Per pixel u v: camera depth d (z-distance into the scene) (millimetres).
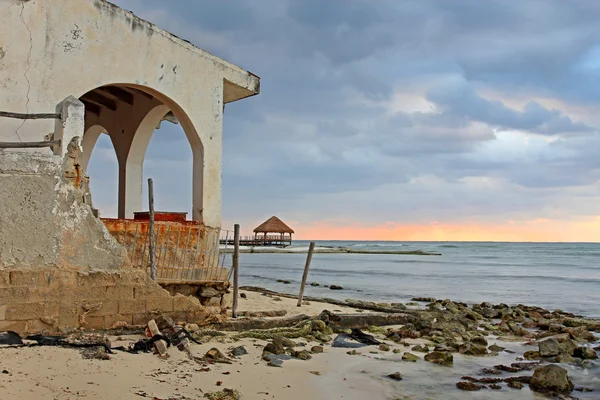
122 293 8336
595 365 9500
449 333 11883
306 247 105562
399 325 12695
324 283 28156
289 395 6684
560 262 57188
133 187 13883
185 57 11242
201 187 11461
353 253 87125
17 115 7730
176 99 11047
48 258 7660
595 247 131375
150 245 9203
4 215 7355
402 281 30609
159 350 7512
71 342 7277
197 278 10219
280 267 43812
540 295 24125
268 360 8062
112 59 10055
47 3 9211
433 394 7453
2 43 8695
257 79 12734
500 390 7781
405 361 9133
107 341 7543
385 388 7512
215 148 11742
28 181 7535
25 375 5844
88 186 8258
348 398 6914
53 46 9258
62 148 7930
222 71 11977
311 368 8156
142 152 14016
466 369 8914
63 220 7797
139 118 13586
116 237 9750
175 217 10938
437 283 29688
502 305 18266
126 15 10266
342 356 9195
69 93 9445
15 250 7422
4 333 7156
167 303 8883
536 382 7934
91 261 8047
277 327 10727
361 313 12734
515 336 12562
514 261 59469
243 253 78375
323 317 11656
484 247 133750
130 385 6074
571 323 14609
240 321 10141
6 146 7531
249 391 6578
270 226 94625
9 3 8797
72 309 7840
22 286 7453
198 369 7109
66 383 5809
